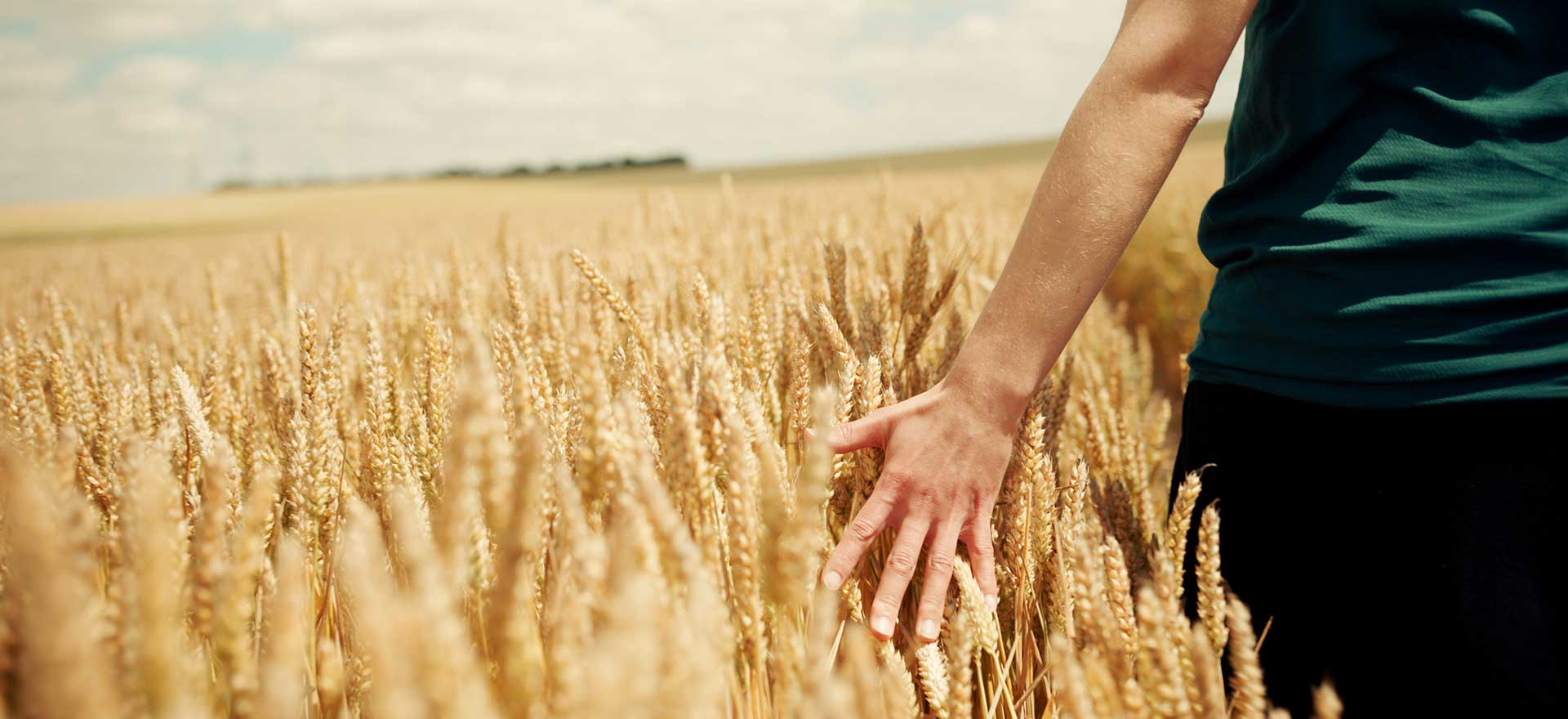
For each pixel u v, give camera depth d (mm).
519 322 1410
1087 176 1033
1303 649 1151
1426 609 1007
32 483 467
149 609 576
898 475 1106
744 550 812
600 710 451
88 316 3557
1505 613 944
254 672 676
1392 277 1000
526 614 648
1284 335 1104
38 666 442
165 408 1407
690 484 839
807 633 1018
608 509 973
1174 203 7945
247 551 668
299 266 5109
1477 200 967
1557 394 899
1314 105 1098
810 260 2443
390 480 1126
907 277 1611
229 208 42500
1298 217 1103
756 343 1408
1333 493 1085
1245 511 1201
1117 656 858
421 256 3215
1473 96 997
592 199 35656
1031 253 1061
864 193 8109
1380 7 1042
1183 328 5980
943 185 12438
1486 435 947
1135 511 1586
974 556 1140
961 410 1092
